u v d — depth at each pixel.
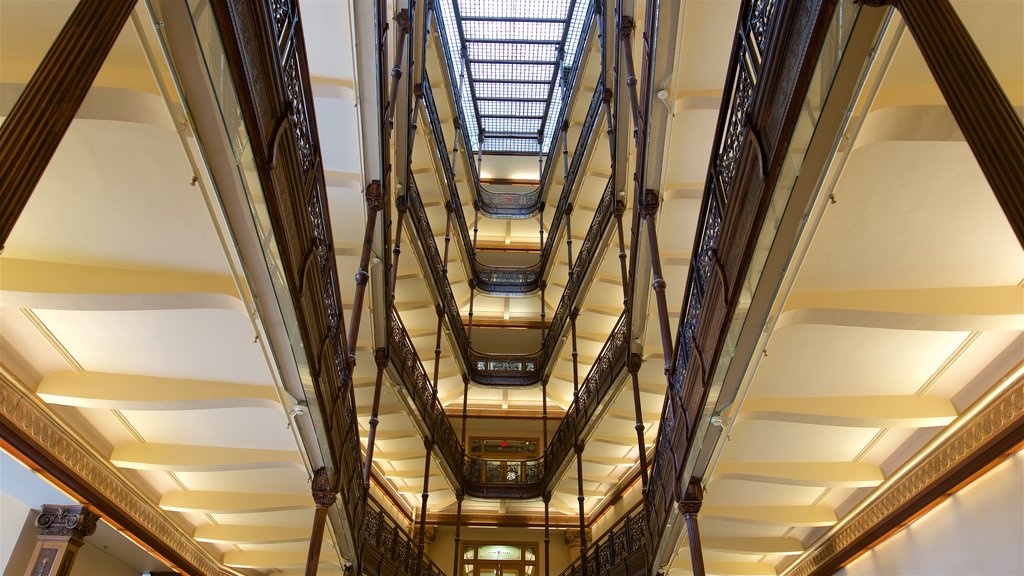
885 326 7.52
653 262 11.09
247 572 16.59
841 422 9.18
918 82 5.61
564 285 26.17
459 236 24.66
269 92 5.46
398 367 17.23
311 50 10.50
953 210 6.71
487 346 28.00
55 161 6.17
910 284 7.66
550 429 25.52
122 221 6.84
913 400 9.23
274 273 6.34
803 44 4.95
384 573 15.50
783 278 6.32
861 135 5.70
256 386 9.13
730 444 10.71
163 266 7.35
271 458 10.65
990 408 8.59
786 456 10.98
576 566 19.17
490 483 22.16
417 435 19.75
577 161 22.98
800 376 9.04
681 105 10.49
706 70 10.28
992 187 3.25
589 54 23.09
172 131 5.89
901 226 6.92
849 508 12.11
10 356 8.07
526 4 25.83
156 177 6.40
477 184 28.55
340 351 9.52
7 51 5.71
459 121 25.97
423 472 21.59
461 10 25.97
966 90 3.46
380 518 15.60
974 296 7.50
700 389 8.55
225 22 4.46
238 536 13.77
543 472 22.55
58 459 9.16
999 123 3.33
